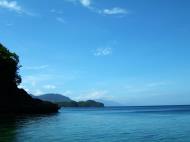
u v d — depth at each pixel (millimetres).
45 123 56375
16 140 30719
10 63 97562
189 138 33438
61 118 79062
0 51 96062
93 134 37406
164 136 35438
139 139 32469
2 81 96625
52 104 120375
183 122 62375
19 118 72625
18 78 108750
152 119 76062
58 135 35969
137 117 89562
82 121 67188
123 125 54281
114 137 34406
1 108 93500
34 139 31734
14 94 103688
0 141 29844
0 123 54719
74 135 36188
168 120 70625
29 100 109438
